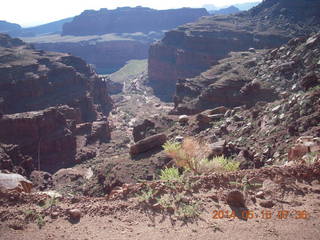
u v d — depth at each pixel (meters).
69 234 5.09
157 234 5.06
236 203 5.85
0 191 6.16
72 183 32.16
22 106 65.06
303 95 16.77
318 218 5.36
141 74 142.12
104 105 92.50
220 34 101.06
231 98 37.59
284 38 86.88
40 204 5.95
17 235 5.04
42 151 46.50
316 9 98.69
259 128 17.88
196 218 5.46
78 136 54.34
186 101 47.81
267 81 34.78
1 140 42.84
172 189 6.29
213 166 7.93
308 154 7.89
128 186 6.75
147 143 17.59
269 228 5.14
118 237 5.00
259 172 6.79
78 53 197.00
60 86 76.06
